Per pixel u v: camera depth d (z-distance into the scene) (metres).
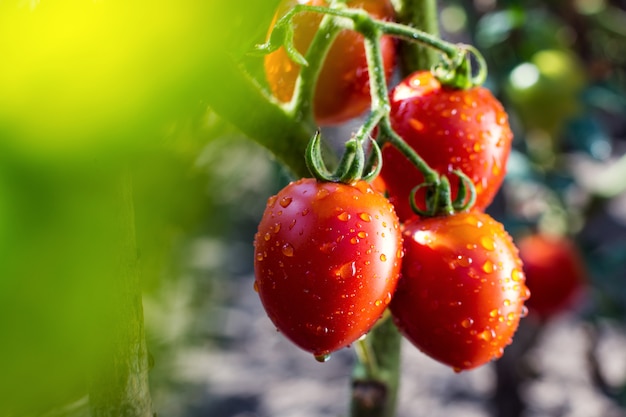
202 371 1.46
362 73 0.43
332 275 0.36
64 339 0.19
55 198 0.18
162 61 0.18
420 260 0.39
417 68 0.45
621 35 1.05
